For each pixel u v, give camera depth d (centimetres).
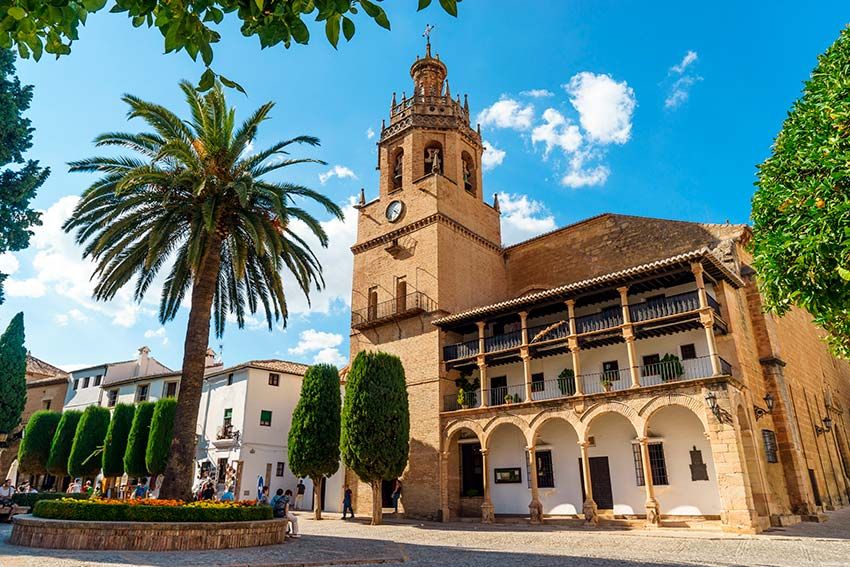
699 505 2259
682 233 3027
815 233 911
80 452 3866
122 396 4609
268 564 1152
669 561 1310
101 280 1891
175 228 1938
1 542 1403
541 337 2784
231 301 2219
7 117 1569
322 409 2995
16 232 1623
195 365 1784
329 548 1542
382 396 2709
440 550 1584
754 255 1129
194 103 1977
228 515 1506
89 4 376
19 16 382
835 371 3900
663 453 2414
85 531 1305
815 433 2955
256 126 1991
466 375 3158
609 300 2766
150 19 410
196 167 1881
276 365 4091
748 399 2283
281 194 1958
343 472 3572
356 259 3747
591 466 2609
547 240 3650
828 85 1002
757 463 2139
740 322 2509
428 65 4125
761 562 1278
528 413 2642
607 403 2400
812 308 973
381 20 405
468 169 3909
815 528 2031
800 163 1034
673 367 2392
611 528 2227
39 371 5728
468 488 3008
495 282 3681
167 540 1352
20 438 4888
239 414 3784
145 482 3594
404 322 3316
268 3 414
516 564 1282
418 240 3409
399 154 3891
